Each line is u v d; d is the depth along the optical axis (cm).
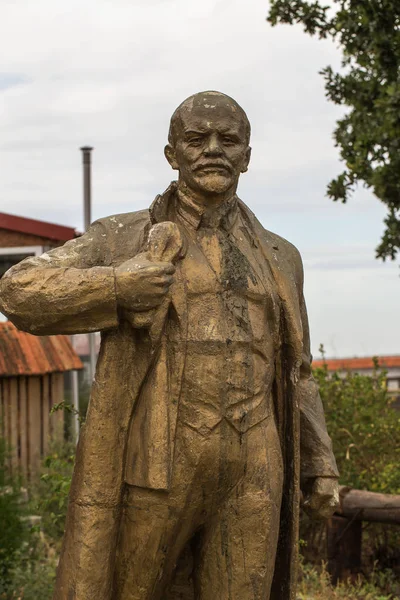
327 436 346
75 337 1195
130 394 310
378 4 744
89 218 994
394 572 677
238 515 319
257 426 319
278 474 325
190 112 316
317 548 715
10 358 991
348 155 786
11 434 980
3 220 1123
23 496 770
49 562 662
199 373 309
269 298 322
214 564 323
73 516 313
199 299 312
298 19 793
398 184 743
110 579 315
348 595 607
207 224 322
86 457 310
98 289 296
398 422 781
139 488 310
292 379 327
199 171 316
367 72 791
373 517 632
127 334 310
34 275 302
